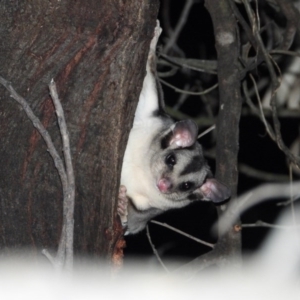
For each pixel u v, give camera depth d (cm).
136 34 596
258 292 489
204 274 882
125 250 1473
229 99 937
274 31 1287
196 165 991
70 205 485
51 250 571
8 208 575
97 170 601
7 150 581
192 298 440
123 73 601
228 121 928
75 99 592
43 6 586
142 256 1488
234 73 945
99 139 600
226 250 872
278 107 1395
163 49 1323
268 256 744
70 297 493
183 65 1166
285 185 996
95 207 599
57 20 586
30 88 586
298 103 1437
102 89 598
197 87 1447
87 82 593
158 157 942
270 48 1241
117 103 604
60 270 480
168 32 1417
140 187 933
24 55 587
